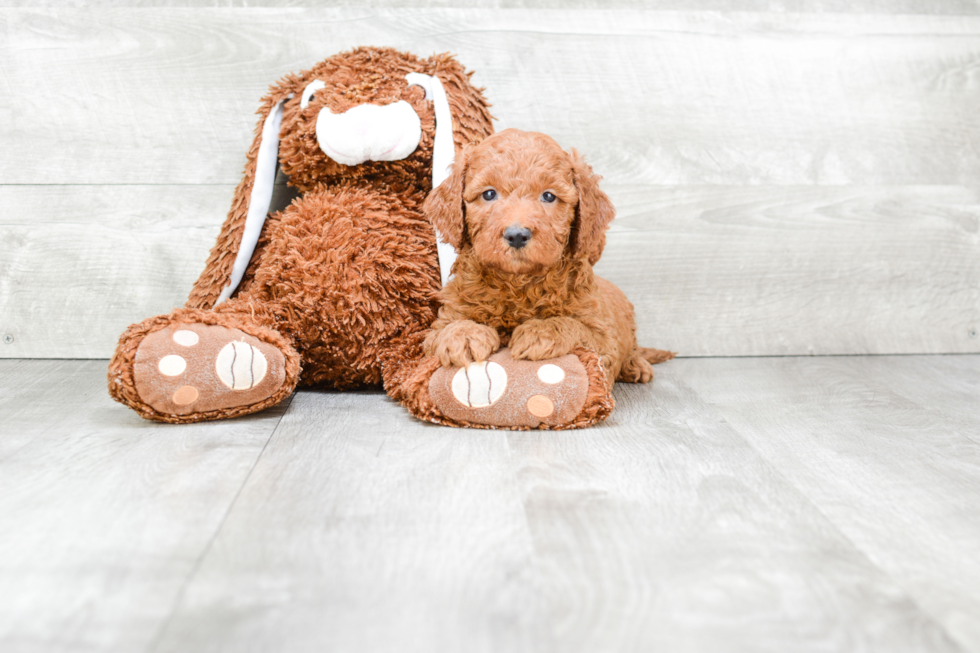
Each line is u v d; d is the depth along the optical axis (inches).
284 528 42.1
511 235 56.4
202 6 81.4
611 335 66.7
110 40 80.9
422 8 83.4
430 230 71.8
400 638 32.3
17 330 84.0
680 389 74.8
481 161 60.6
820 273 90.4
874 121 89.0
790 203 88.9
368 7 82.8
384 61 73.6
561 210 60.3
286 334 68.1
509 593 35.9
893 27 88.2
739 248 88.9
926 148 90.0
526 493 47.4
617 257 87.6
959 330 92.3
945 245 91.4
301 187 74.4
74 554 38.8
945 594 36.6
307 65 83.0
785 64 87.4
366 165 70.9
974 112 89.9
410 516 43.8
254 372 59.9
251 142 82.9
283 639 32.0
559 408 59.0
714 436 59.6
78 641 31.7
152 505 44.8
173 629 32.6
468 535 41.6
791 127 88.1
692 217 87.9
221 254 73.2
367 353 69.6
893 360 89.1
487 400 59.1
